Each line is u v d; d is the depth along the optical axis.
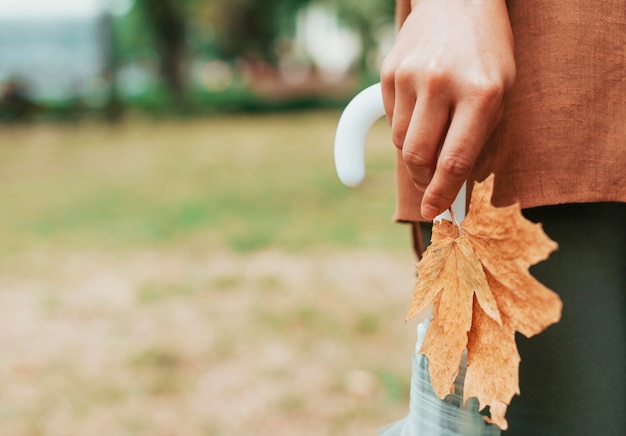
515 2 0.67
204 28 25.17
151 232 5.45
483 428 0.61
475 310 0.54
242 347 2.99
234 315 3.40
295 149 11.27
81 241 5.27
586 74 0.66
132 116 19.39
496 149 0.67
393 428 0.74
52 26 23.55
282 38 25.75
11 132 15.83
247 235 5.21
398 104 0.55
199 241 5.10
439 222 0.57
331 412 2.39
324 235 5.12
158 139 13.68
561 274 0.68
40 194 7.61
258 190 7.32
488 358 0.53
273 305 3.52
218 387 2.62
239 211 6.22
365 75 25.73
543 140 0.66
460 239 0.54
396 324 3.18
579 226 0.68
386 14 23.67
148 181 8.30
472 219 0.53
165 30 21.53
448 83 0.52
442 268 0.56
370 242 4.85
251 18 23.77
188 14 21.59
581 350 0.69
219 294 3.77
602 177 0.66
